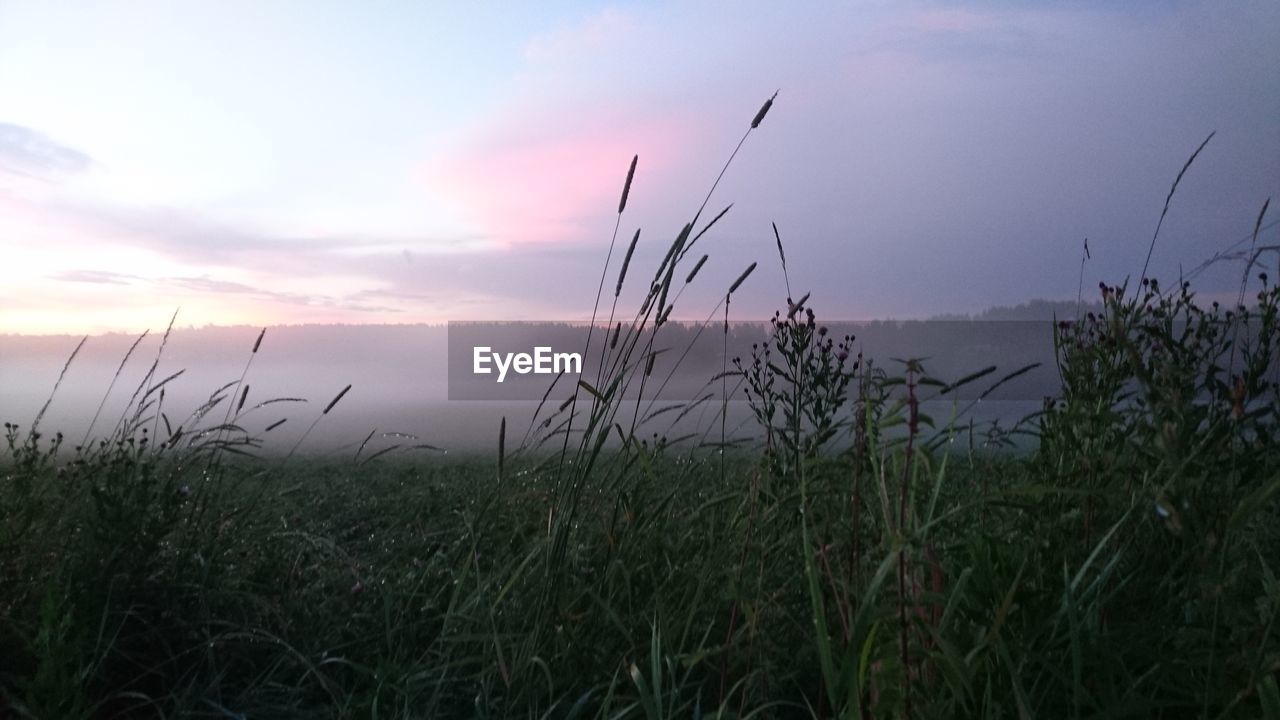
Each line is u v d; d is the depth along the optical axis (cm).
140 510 332
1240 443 255
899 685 203
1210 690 211
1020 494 239
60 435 371
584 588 310
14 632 288
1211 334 296
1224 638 220
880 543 244
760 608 265
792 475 323
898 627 217
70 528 344
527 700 276
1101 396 270
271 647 325
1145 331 278
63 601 282
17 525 325
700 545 330
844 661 194
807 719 269
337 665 316
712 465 423
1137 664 241
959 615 226
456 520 455
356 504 558
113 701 299
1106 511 265
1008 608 198
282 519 447
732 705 271
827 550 254
